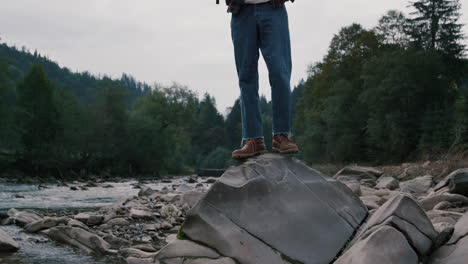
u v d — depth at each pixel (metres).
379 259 3.66
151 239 7.77
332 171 46.34
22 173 52.25
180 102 73.50
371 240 3.80
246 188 4.18
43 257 6.40
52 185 36.56
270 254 3.98
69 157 58.94
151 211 10.61
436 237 4.07
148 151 62.78
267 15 4.41
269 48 4.43
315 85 59.97
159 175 65.56
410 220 4.05
